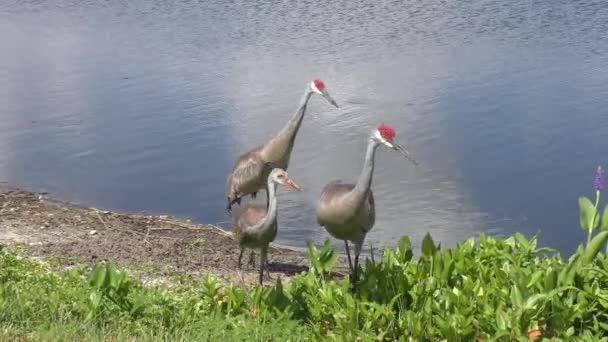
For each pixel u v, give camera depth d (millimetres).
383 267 9062
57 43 27641
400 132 18219
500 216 14172
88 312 8055
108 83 22734
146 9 31906
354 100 20562
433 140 17656
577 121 18562
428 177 15805
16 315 7992
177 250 12016
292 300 8508
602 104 19625
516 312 7340
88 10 32469
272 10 30297
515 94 20672
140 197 15398
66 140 18234
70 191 15422
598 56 23891
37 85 22656
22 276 9062
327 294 8203
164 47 26453
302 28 27812
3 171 16391
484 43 25672
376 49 25312
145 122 19469
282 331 7785
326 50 25344
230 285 9453
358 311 7914
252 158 12086
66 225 12953
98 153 17359
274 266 11906
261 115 19703
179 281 9961
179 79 22922
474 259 8766
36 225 12820
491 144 17359
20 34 29062
